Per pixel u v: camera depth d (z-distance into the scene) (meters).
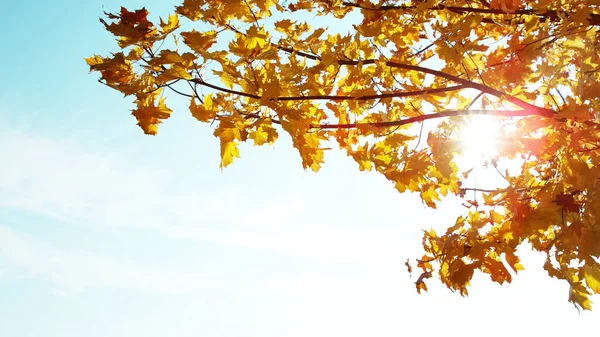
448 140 2.85
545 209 2.53
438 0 2.86
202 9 2.46
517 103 2.73
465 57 2.93
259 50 2.37
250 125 2.52
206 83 2.37
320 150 2.81
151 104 2.39
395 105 3.30
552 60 2.91
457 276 2.71
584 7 2.61
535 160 3.12
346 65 2.96
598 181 2.30
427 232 2.99
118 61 2.26
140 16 2.23
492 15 2.90
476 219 2.83
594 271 2.61
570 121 2.65
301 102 2.72
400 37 2.84
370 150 3.03
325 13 3.10
